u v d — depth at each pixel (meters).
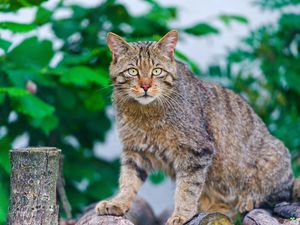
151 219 8.56
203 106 7.39
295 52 11.15
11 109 9.70
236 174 7.57
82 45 10.07
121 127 7.20
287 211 7.16
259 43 10.88
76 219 8.21
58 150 6.27
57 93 9.66
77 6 10.27
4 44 8.26
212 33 10.05
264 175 7.64
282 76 10.72
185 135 7.04
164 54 7.11
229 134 7.51
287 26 10.84
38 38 9.35
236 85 10.87
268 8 10.91
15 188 6.17
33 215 6.13
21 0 8.16
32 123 9.09
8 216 6.23
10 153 6.20
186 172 7.09
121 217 6.79
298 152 10.70
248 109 7.86
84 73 8.58
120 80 7.11
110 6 10.05
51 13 9.88
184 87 7.22
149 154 7.27
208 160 7.13
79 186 10.11
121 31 9.98
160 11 10.14
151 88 6.93
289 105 11.02
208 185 7.55
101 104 9.30
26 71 8.83
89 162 10.38
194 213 6.96
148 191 11.92
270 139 7.82
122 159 7.30
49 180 6.20
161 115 7.01
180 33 10.12
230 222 6.43
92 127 10.52
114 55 7.20
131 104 7.06
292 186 7.85
